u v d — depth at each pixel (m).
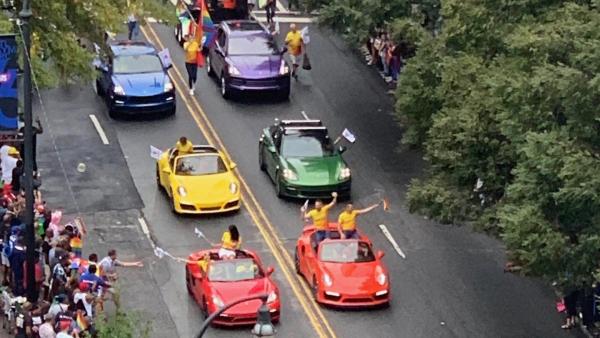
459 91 34.22
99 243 39.28
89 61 39.62
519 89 29.55
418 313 35.72
